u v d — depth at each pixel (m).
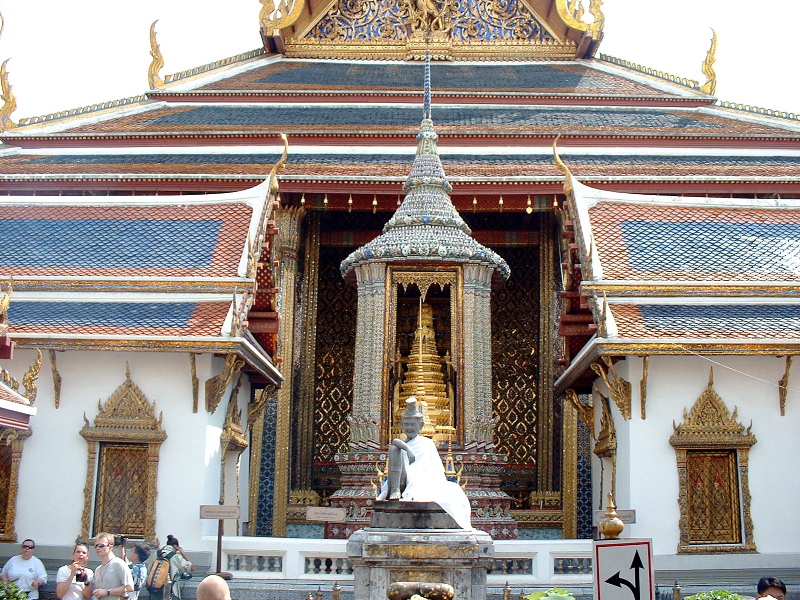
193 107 22.55
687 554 11.78
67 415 12.24
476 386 13.58
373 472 13.21
